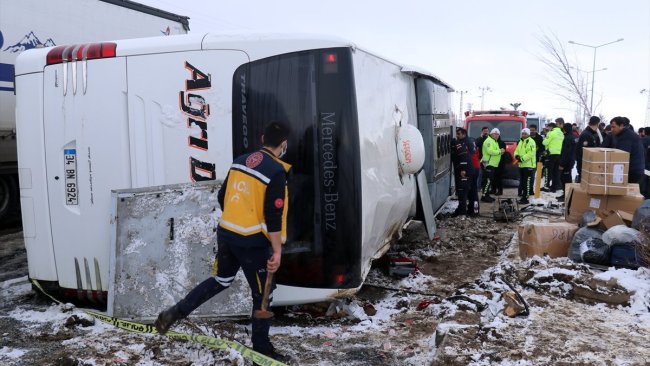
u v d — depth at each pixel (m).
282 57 4.60
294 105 4.59
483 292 5.26
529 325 4.51
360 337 4.56
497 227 9.80
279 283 4.67
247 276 3.96
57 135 5.03
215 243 4.65
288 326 4.83
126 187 4.90
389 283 6.23
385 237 6.23
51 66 5.02
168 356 4.13
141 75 4.81
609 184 6.67
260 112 4.63
